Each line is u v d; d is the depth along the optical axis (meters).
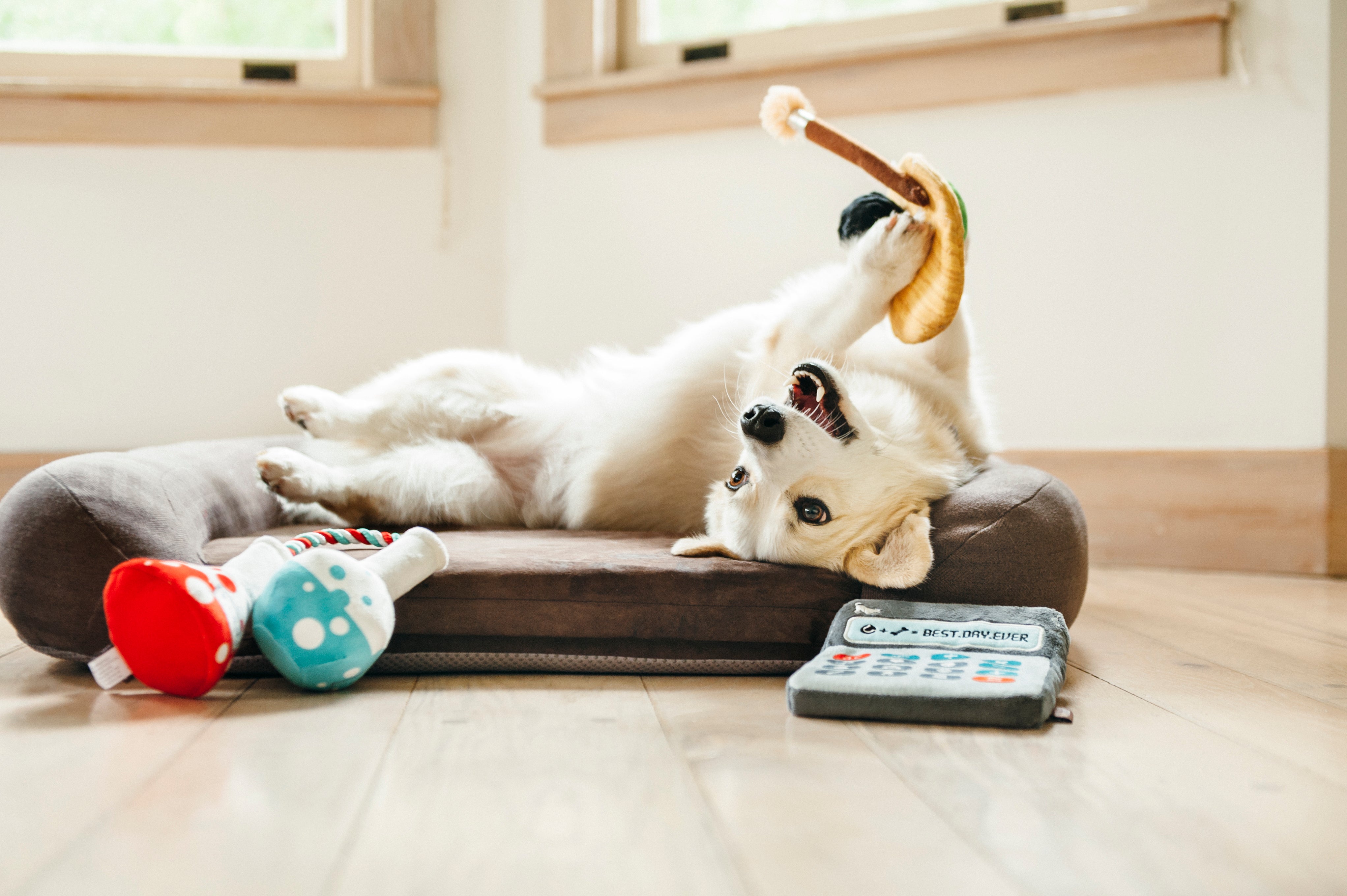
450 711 1.40
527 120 3.55
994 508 1.71
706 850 0.91
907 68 3.12
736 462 2.09
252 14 3.55
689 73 3.27
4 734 1.26
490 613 1.62
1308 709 1.42
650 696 1.51
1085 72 2.96
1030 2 3.13
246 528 2.05
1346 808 1.03
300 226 3.48
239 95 3.38
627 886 0.83
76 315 3.39
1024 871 0.87
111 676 1.49
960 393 2.04
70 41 3.49
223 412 3.47
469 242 3.57
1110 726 1.34
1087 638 1.94
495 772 1.12
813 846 0.92
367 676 1.62
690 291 3.39
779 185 3.27
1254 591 2.57
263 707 1.40
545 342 3.55
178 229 3.42
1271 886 0.85
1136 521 3.00
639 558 1.73
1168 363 2.99
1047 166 3.06
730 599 1.66
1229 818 1.00
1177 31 2.88
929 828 0.97
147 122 3.37
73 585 1.54
